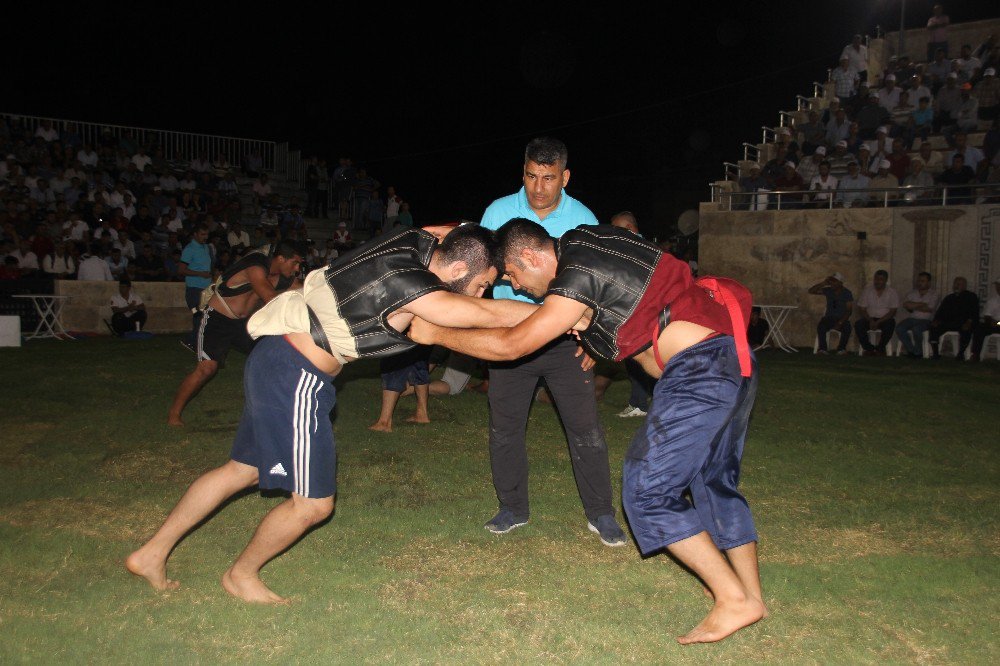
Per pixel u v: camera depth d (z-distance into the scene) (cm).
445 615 306
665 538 290
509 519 403
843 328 1309
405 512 425
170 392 765
